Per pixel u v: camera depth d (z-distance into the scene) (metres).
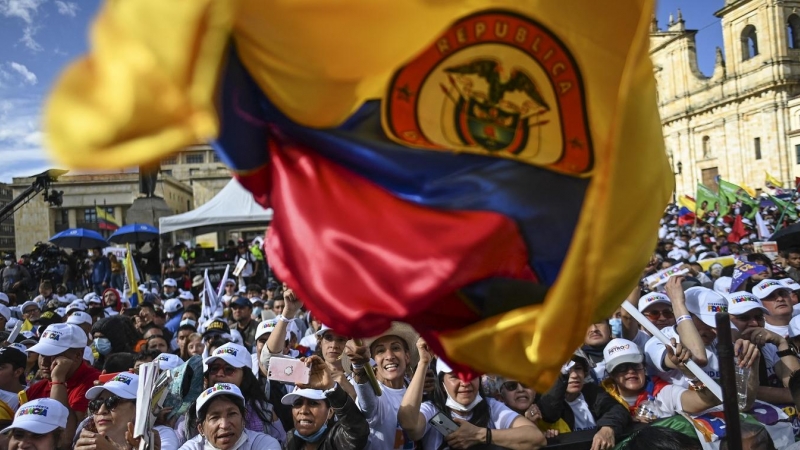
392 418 3.52
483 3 1.63
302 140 1.68
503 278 1.70
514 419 3.59
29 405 3.60
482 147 1.71
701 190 26.03
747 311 4.30
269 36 1.41
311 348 5.69
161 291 14.27
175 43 1.02
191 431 3.80
